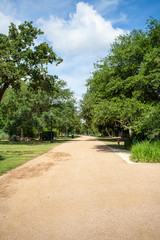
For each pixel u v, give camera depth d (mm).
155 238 2623
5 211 3615
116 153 12867
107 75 16422
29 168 7742
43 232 2838
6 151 14398
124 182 5523
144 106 12414
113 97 15648
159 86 12898
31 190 4875
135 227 2936
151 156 9094
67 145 20984
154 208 3650
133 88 15281
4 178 6117
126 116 14070
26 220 3238
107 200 4105
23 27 16031
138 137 14312
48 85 17453
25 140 31141
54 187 5121
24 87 29266
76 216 3354
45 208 3725
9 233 2826
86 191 4746
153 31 13422
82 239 2627
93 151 14359
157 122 11148
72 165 8414
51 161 9539
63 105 33281
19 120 29172
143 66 12898
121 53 15211
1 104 28047
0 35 14844
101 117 16812
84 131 117688
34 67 16141
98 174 6609
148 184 5285
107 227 2953
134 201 4020
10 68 13727
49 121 30109
